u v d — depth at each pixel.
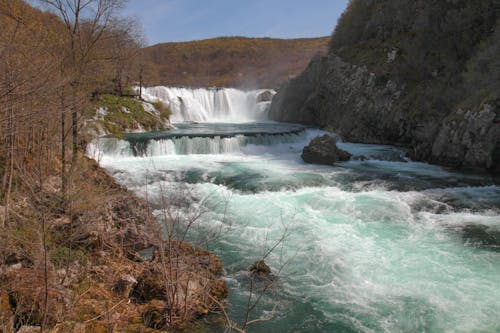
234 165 20.94
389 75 29.92
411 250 10.21
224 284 8.11
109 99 27.41
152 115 30.64
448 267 9.27
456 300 7.84
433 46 28.95
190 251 9.04
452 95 24.28
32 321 5.77
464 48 27.25
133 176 17.50
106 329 6.16
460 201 14.52
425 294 8.08
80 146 11.88
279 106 44.09
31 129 9.50
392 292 8.18
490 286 8.38
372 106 30.59
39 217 7.84
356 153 24.77
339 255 9.88
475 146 19.84
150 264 8.31
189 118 43.16
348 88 33.91
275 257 9.79
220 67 88.94
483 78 22.16
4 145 8.22
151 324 6.61
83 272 7.58
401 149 26.47
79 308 6.49
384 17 36.09
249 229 11.55
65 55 8.77
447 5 29.17
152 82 49.16
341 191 15.66
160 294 7.36
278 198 14.66
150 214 10.07
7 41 7.05
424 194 15.39
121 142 21.66
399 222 12.26
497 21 25.78
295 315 7.36
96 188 10.29
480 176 18.58
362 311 7.51
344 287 8.38
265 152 25.72
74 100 8.75
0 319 5.48
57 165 10.68
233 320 7.07
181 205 13.38
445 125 21.70
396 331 6.91
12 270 6.62
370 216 12.77
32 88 6.84
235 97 49.16
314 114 39.53
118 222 9.59
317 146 22.38
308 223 12.15
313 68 40.66
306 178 17.92
